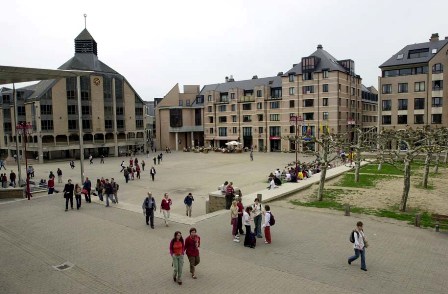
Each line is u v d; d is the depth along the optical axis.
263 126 80.81
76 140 72.44
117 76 78.56
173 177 42.19
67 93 69.94
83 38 77.06
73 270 12.88
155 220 19.36
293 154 71.31
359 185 29.89
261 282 11.56
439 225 16.97
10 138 77.88
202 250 14.55
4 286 11.69
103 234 16.98
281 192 25.41
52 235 16.98
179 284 11.51
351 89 76.94
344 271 12.28
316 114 72.38
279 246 14.86
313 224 18.02
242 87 87.12
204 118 91.81
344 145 33.16
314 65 72.38
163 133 94.56
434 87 58.06
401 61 62.16
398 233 16.39
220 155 72.69
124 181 39.41
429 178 33.38
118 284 11.67
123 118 79.38
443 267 12.52
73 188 23.36
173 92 94.31
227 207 21.45
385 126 62.97
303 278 11.79
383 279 11.62
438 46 60.28
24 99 70.75
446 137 38.97
